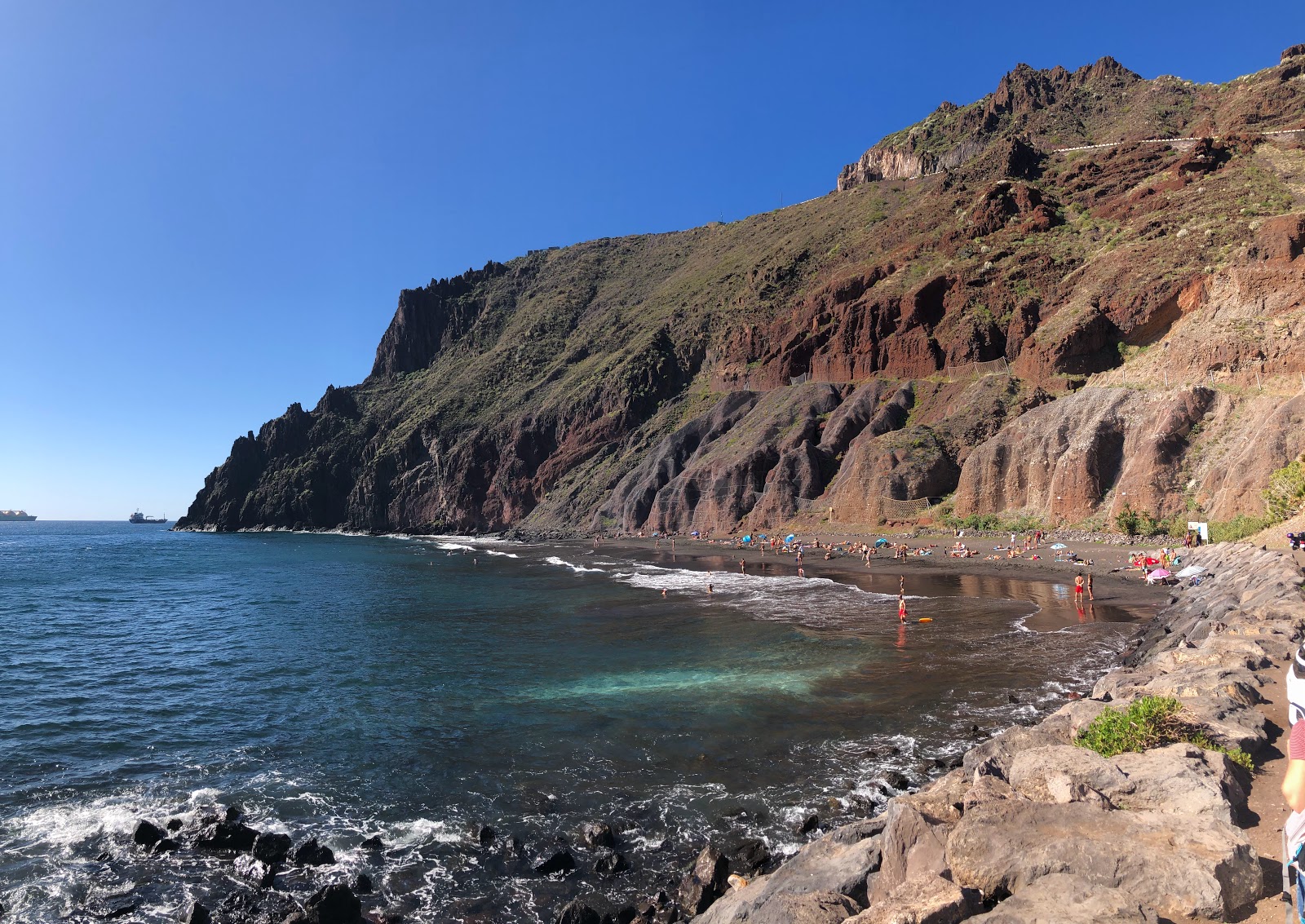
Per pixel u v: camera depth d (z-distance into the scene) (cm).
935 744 1720
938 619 3266
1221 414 5103
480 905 1200
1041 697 2016
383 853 1380
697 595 4462
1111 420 5659
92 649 3466
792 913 738
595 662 2783
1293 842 332
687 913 1124
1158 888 582
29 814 1581
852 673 2405
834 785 1536
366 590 5747
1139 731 926
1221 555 3488
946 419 7438
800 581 4938
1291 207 6700
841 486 7662
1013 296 8206
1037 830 684
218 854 1400
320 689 2592
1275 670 1302
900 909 611
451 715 2192
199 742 2039
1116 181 9362
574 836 1409
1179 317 6531
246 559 9638
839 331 9650
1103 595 3691
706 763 1702
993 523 6072
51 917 1219
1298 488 3566
